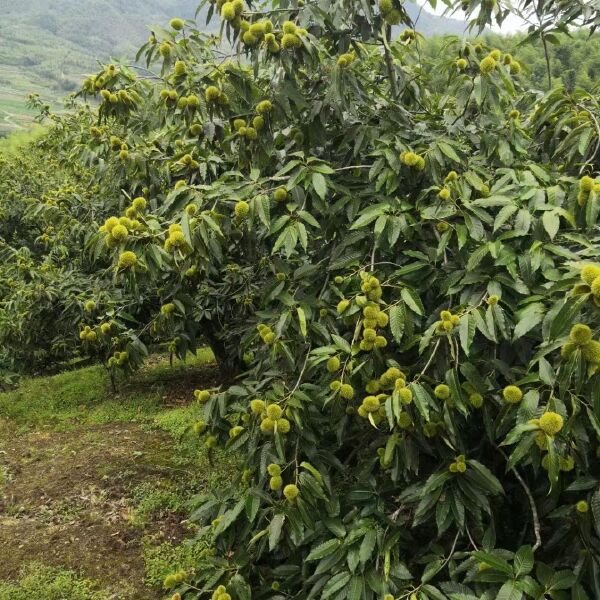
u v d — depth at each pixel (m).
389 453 1.78
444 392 1.71
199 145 2.66
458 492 1.78
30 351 6.29
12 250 6.42
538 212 1.92
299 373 2.27
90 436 4.65
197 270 2.73
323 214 2.29
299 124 2.40
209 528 2.43
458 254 2.00
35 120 6.80
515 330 1.63
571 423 1.47
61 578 2.92
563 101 2.28
